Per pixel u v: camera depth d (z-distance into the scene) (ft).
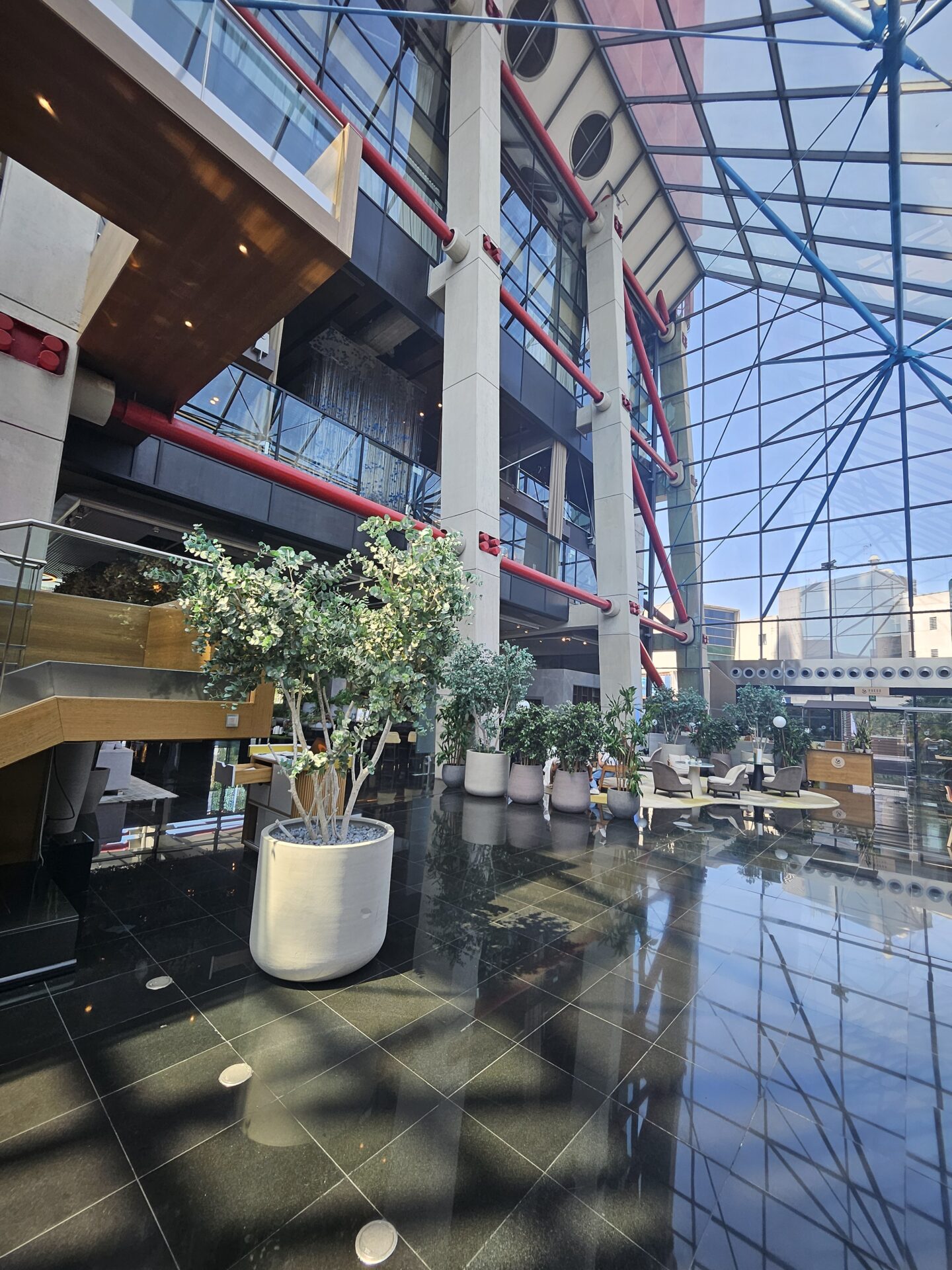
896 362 53.31
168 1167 5.87
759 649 62.44
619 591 51.98
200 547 10.48
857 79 34.40
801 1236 5.40
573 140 49.49
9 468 17.07
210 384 26.12
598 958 11.44
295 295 16.37
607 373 53.83
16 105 11.56
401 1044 8.23
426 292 38.65
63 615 14.76
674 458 71.00
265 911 9.87
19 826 13.05
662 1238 5.31
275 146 13.83
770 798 33.50
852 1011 9.73
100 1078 7.22
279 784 17.24
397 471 36.45
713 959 11.60
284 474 26.58
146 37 11.48
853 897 15.79
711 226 60.03
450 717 30.99
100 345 18.85
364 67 35.06
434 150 41.57
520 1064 7.93
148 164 12.82
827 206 46.24
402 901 14.10
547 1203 5.65
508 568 38.47
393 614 11.87
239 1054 7.80
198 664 14.03
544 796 29.94
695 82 42.55
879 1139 6.73
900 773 52.06
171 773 29.71
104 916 12.17
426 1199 5.63
